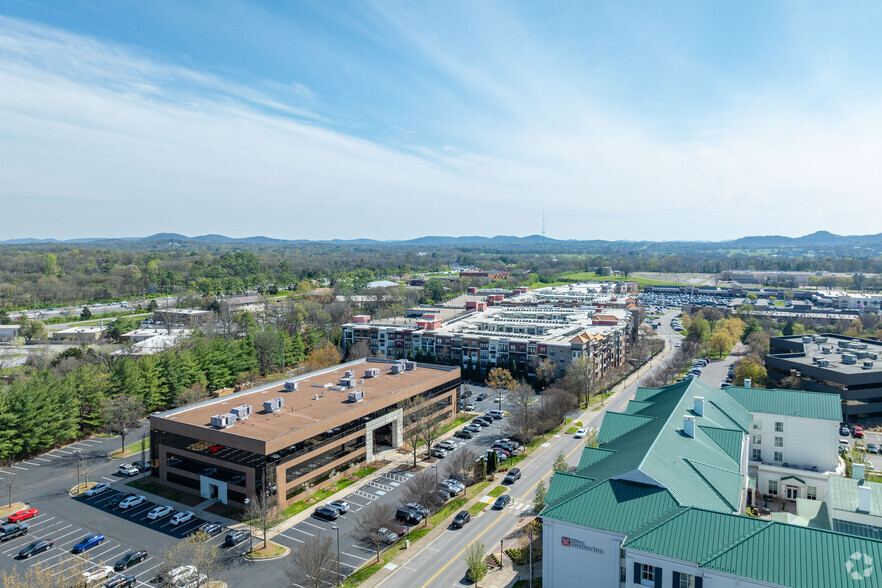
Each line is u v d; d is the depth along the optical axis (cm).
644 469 6481
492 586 7031
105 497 9725
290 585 7175
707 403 9669
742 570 5200
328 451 10369
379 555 7850
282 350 18962
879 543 5094
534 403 14788
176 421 10181
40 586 6506
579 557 6225
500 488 10088
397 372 14450
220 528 8638
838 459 9956
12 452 10975
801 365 14875
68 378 12644
